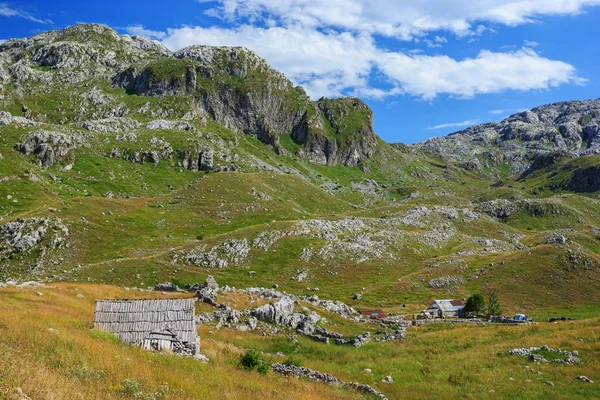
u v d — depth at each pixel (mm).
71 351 26156
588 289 116812
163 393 22828
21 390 16969
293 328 63906
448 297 120938
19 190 197500
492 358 48906
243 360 38625
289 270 143250
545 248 136375
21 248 141125
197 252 148375
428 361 50000
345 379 41438
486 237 197375
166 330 38594
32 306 43812
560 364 45562
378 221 198250
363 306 115312
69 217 165625
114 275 125312
